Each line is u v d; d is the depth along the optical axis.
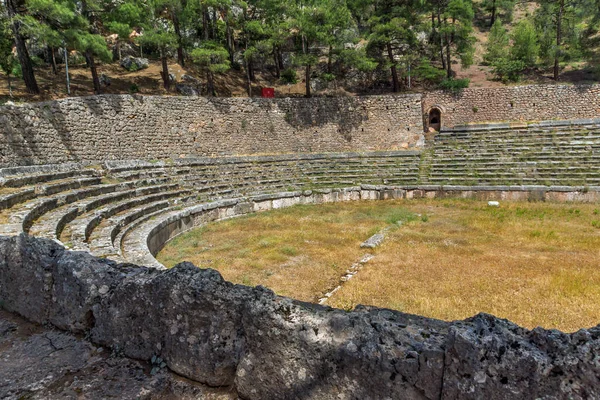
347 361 2.19
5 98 18.58
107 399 2.59
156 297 2.92
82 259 3.51
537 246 11.10
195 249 11.84
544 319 6.21
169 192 16.61
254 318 2.51
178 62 31.67
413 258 10.12
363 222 15.84
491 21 48.38
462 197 21.34
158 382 2.78
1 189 10.79
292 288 8.16
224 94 29.77
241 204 18.17
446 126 30.11
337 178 23.42
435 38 35.09
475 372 1.88
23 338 3.41
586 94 27.05
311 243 12.31
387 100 28.61
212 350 2.68
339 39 29.08
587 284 7.77
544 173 20.58
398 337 2.15
